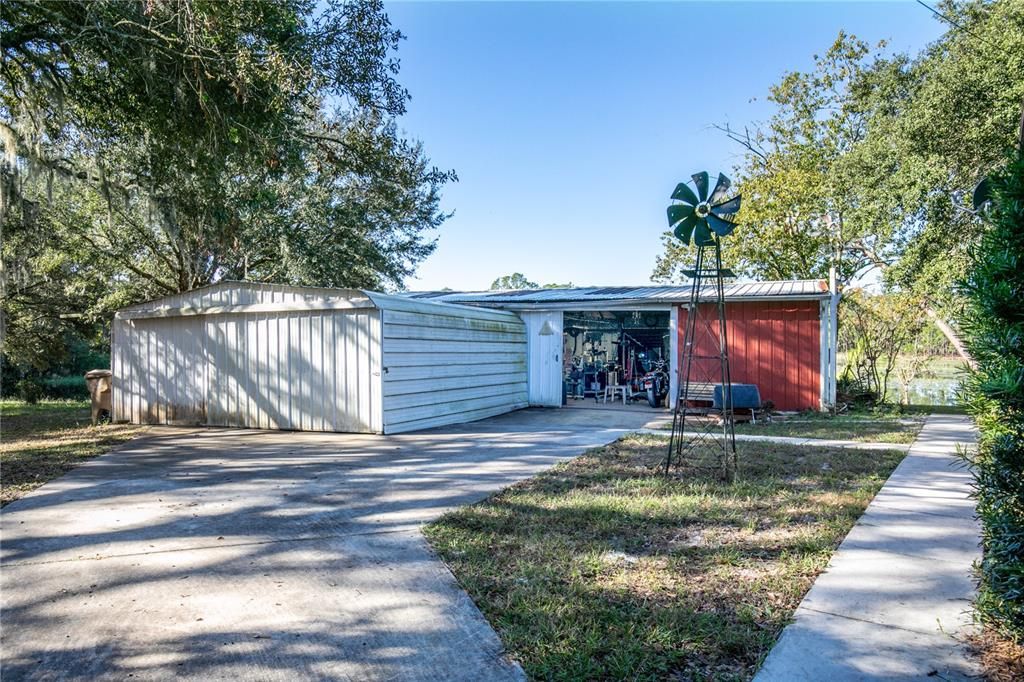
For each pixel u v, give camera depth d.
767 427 10.48
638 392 15.87
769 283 14.43
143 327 11.57
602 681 2.49
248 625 2.99
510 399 13.59
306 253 16.23
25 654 2.70
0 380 19.66
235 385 10.73
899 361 14.80
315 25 9.13
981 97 13.54
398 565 3.79
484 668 2.60
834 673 2.52
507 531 4.47
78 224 14.98
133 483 6.12
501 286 54.56
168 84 8.52
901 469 6.70
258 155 9.56
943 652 2.68
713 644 2.78
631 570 3.69
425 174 11.92
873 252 21.48
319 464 7.13
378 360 9.52
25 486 5.98
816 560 3.84
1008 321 2.52
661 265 30.09
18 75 9.11
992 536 2.62
